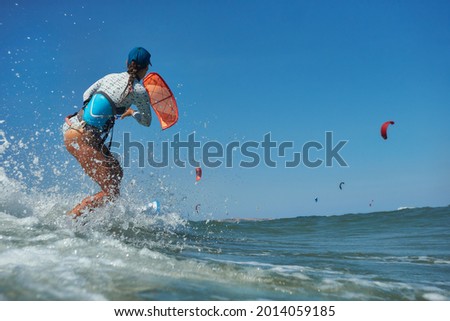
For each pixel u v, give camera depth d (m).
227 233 10.72
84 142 6.64
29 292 3.05
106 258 4.12
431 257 6.67
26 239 4.47
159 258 4.43
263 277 4.28
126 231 6.55
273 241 9.26
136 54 6.75
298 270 4.92
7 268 3.46
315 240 9.98
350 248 7.96
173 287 3.56
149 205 7.76
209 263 4.57
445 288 4.38
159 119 7.54
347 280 4.47
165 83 7.36
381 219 15.67
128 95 6.66
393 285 4.42
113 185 6.86
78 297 3.08
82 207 6.46
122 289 3.34
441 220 14.22
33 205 6.88
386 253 7.14
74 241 4.54
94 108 6.59
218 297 3.46
